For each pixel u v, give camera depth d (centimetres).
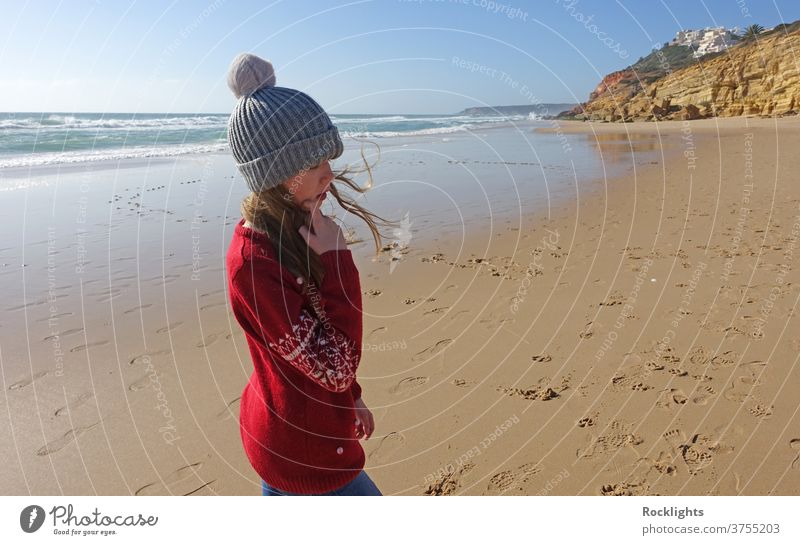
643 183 1050
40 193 970
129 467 266
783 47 3181
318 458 139
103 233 698
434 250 606
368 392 326
